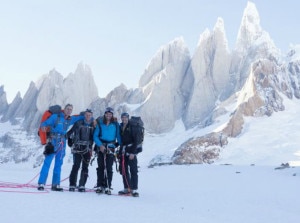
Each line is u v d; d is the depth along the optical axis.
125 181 11.81
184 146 79.12
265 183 19.30
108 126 11.48
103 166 11.45
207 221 7.63
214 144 80.44
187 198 12.41
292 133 84.88
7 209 6.32
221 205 10.86
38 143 123.12
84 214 6.70
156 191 15.28
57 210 6.80
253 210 10.13
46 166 10.84
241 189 16.28
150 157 102.19
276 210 10.31
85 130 11.52
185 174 29.23
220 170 32.38
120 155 11.81
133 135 11.65
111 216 6.82
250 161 72.50
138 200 10.42
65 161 84.88
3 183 12.46
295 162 48.41
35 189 10.77
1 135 134.75
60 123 11.12
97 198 9.70
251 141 82.69
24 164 110.44
